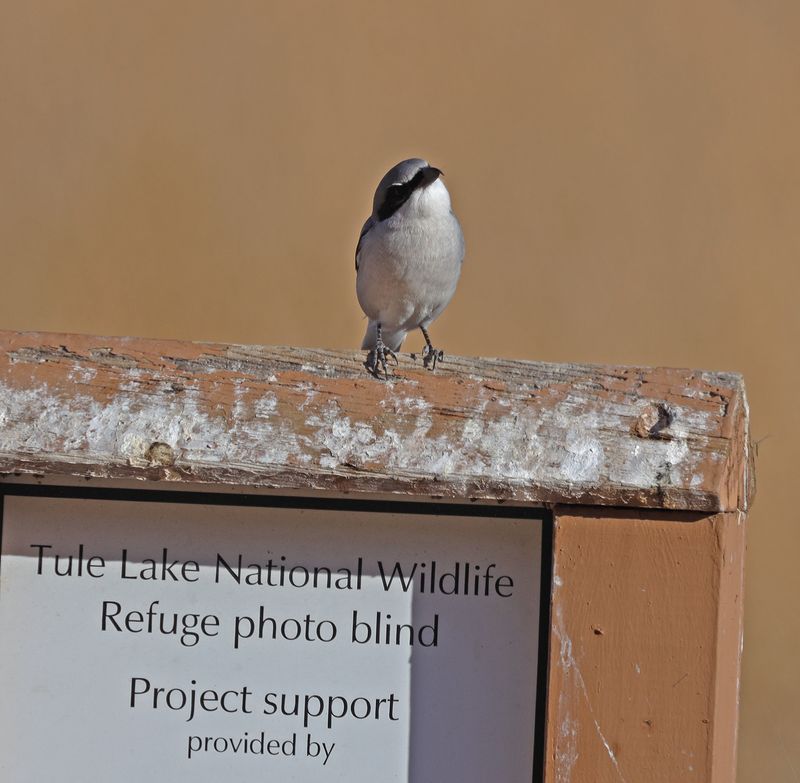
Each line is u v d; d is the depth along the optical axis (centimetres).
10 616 533
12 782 530
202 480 519
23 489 533
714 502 502
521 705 521
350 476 515
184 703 530
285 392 533
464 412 527
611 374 535
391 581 526
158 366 539
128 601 532
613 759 509
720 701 515
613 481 507
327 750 527
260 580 529
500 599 523
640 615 511
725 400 526
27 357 541
